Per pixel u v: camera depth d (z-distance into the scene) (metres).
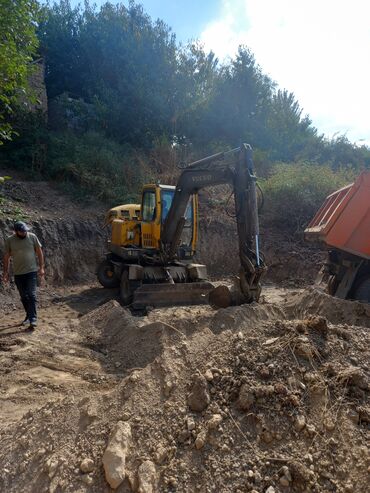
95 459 2.86
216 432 2.98
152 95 19.66
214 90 21.83
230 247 15.11
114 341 6.31
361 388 3.24
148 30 20.98
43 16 8.85
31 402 4.43
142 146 19.31
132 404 3.27
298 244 14.81
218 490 2.63
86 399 3.46
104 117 19.03
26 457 3.04
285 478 2.64
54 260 11.55
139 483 2.64
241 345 3.70
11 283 9.45
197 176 7.88
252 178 6.59
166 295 8.13
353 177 16.78
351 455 2.78
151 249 9.41
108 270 11.27
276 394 3.18
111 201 14.24
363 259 7.46
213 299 7.01
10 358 5.61
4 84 8.39
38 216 12.02
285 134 23.33
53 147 15.46
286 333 3.77
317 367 3.43
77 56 22.47
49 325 7.43
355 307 6.81
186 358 3.79
